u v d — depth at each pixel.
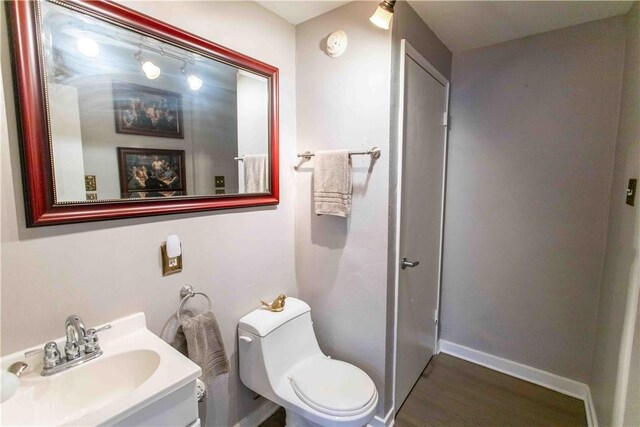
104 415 0.78
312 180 1.83
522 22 1.79
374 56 1.54
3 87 0.88
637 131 1.34
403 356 1.88
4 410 0.85
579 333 1.95
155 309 1.27
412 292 1.94
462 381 2.13
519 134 2.05
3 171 0.89
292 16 1.72
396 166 1.62
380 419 1.71
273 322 1.56
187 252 1.37
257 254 1.70
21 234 0.93
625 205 1.45
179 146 1.31
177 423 0.95
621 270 1.42
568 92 1.88
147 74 1.19
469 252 2.30
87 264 1.07
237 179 1.55
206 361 1.35
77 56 1.00
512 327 2.18
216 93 1.43
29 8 0.90
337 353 1.85
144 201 1.20
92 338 1.04
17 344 0.94
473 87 2.19
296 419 1.54
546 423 1.77
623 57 1.71
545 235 2.01
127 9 1.10
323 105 1.74
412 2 1.59
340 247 1.77
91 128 1.05
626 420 1.19
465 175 2.26
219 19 1.42
